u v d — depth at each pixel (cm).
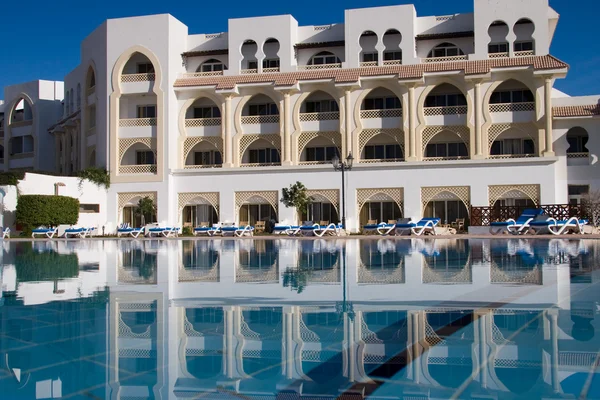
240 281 1080
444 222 4103
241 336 601
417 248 2175
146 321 682
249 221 4394
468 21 4231
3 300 853
